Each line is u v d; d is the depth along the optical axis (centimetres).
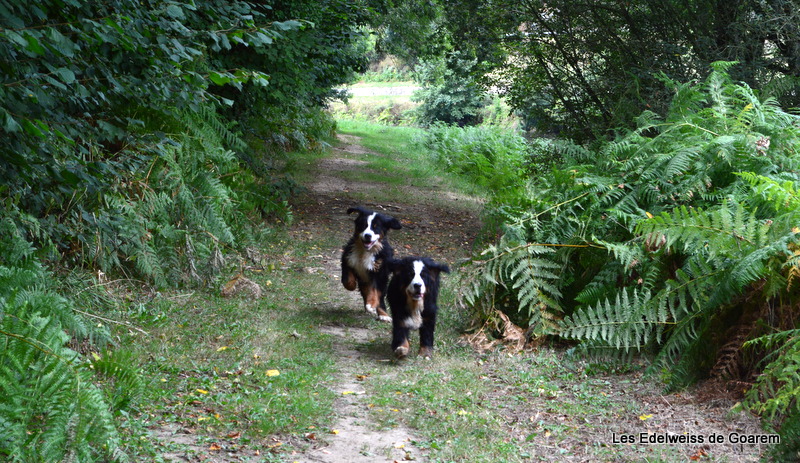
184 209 755
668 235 505
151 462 359
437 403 478
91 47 467
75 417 338
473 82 1284
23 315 368
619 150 691
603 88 1048
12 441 323
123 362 400
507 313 662
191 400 445
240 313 664
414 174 1997
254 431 413
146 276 703
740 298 495
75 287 582
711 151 612
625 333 536
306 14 1120
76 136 538
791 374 391
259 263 871
